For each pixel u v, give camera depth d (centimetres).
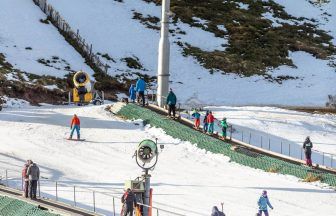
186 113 11812
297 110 14000
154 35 17912
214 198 7588
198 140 9875
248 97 15575
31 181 6788
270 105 14812
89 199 7175
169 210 6962
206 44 18088
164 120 10706
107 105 12150
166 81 11944
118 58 16350
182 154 9538
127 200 5981
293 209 7362
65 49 15912
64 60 15275
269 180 8575
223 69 16925
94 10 18475
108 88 14412
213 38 18462
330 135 11750
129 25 18125
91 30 17325
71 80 14250
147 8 19388
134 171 8569
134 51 16888
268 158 9138
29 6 17700
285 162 9075
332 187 8388
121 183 8006
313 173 8688
